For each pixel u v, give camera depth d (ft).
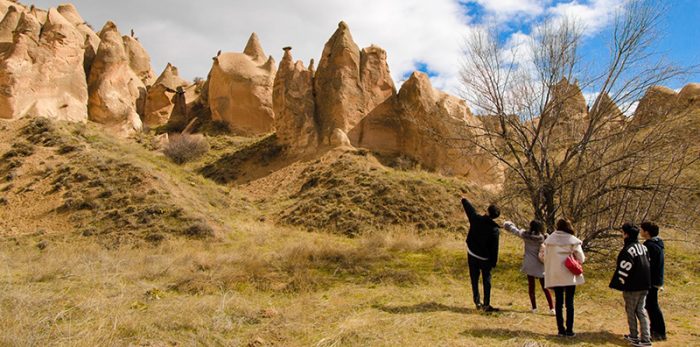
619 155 35.53
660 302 27.07
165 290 27.84
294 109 95.35
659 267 19.75
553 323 22.24
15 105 83.15
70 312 20.80
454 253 42.60
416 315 22.39
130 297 24.45
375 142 92.73
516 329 20.49
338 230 63.67
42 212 57.47
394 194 70.08
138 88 140.56
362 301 25.98
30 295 23.12
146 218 56.39
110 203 59.62
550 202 36.86
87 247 46.11
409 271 33.86
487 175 72.13
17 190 61.67
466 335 19.39
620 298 27.99
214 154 106.01
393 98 96.48
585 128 38.99
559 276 19.77
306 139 92.73
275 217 71.20
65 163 67.51
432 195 70.85
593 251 35.88
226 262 35.50
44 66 90.48
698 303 26.91
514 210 39.52
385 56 99.04
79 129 82.28
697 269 35.96
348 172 79.15
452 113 90.58
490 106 40.24
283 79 97.71
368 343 18.43
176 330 19.63
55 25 94.73
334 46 98.27
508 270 35.73
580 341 19.11
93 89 106.32
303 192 79.41
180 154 101.40
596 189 35.45
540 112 38.65
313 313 23.45
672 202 33.96
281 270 33.53
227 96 126.00
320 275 32.99
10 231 53.21
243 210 72.84
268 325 21.21
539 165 38.68
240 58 130.82
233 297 24.88
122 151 78.64
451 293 28.73
